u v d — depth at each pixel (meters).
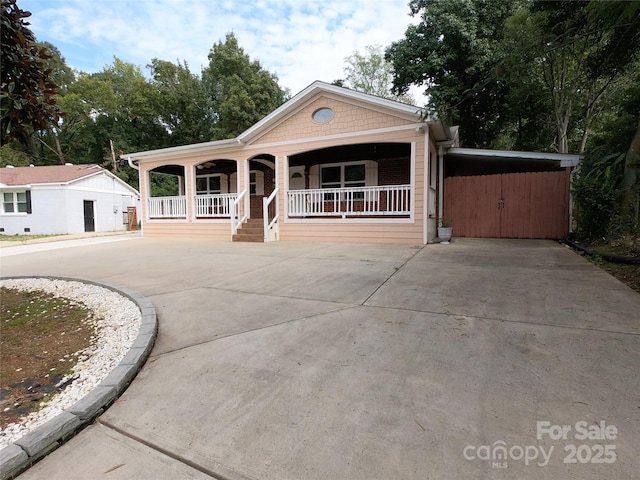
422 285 4.39
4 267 7.08
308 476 1.42
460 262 5.97
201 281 5.09
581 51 9.09
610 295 3.68
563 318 3.04
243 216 11.58
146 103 28.98
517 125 19.08
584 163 8.21
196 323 3.30
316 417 1.80
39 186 17.83
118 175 27.06
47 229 18.05
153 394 2.12
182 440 1.69
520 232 10.07
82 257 8.12
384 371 2.25
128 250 9.20
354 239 9.66
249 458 1.54
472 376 2.13
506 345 2.54
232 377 2.27
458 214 10.77
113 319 3.61
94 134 29.59
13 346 2.99
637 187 6.21
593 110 14.52
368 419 1.77
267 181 13.90
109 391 2.04
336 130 9.76
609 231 6.78
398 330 2.92
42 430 1.70
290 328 3.07
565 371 2.14
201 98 30.06
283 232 10.63
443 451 1.52
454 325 2.97
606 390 1.92
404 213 9.09
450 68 16.16
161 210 13.27
